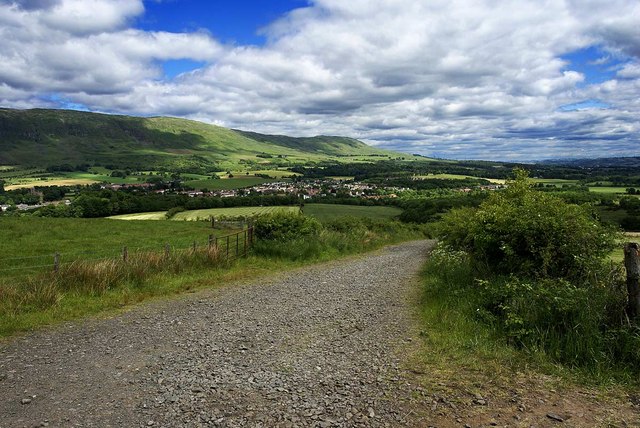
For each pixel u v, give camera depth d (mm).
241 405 5059
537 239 9148
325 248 22141
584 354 5867
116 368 6359
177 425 4598
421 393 5246
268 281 14086
